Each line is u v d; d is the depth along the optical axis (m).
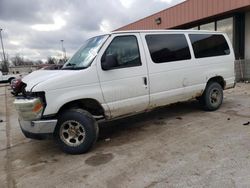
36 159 4.38
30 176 3.75
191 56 5.83
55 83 4.17
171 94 5.50
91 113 4.75
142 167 3.70
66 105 4.45
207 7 11.81
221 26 12.91
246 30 12.05
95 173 3.65
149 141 4.73
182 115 6.34
